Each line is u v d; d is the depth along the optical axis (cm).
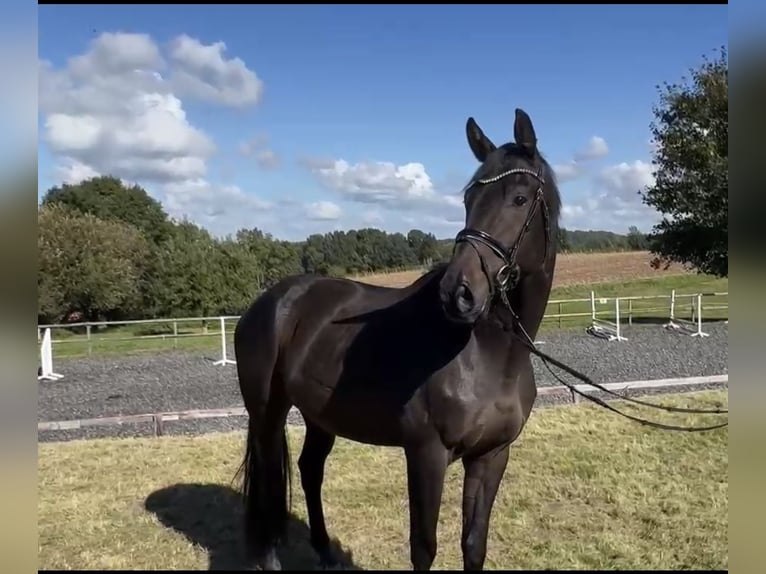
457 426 280
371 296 350
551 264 291
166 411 892
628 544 393
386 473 535
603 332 1664
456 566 377
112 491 505
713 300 2358
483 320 284
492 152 285
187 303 2619
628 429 643
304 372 345
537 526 426
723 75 1831
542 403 780
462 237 267
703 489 481
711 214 1841
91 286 2480
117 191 4009
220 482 526
